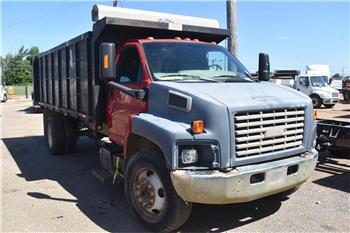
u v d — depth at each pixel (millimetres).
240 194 4422
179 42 6109
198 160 4551
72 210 5828
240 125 4469
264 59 6660
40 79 11148
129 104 5789
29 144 11742
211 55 6230
